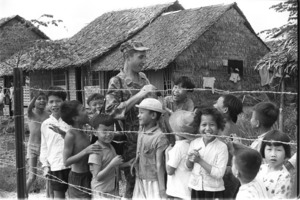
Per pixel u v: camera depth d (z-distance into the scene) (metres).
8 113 13.43
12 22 19.92
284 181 3.35
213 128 3.46
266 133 3.59
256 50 17.38
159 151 3.80
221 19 16.25
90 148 3.93
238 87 16.58
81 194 4.06
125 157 4.15
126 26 18.02
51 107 4.80
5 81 19.39
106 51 16.36
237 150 3.31
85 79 16.84
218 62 15.93
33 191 6.25
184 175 3.63
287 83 12.64
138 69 4.29
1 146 9.73
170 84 14.52
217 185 3.44
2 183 6.55
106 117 3.93
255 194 3.05
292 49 9.82
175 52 14.34
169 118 3.99
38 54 13.83
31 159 5.70
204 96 15.19
